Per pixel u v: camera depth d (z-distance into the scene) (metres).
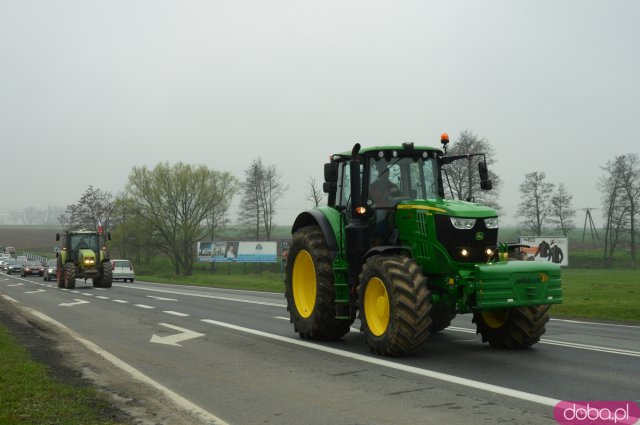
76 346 10.30
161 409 6.16
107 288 31.83
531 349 9.55
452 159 10.22
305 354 9.23
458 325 13.15
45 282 40.50
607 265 60.62
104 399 6.50
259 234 66.06
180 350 9.83
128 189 64.56
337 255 10.09
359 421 5.61
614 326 13.50
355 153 9.67
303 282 11.15
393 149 9.95
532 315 9.14
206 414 5.95
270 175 65.06
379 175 9.91
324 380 7.37
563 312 17.45
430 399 6.33
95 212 79.62
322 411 5.99
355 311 9.83
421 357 8.79
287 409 6.11
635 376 7.42
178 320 14.39
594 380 7.18
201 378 7.64
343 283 10.02
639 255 65.88
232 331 12.18
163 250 65.12
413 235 9.15
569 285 31.84
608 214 58.72
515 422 5.47
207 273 67.50
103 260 32.78
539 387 6.83
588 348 9.66
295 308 11.12
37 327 13.10
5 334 11.23
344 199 10.60
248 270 69.19
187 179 63.78
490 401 6.21
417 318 8.38
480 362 8.36
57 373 7.95
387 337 8.60
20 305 19.27
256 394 6.76
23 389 6.66
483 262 8.71
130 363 8.70
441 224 8.75
